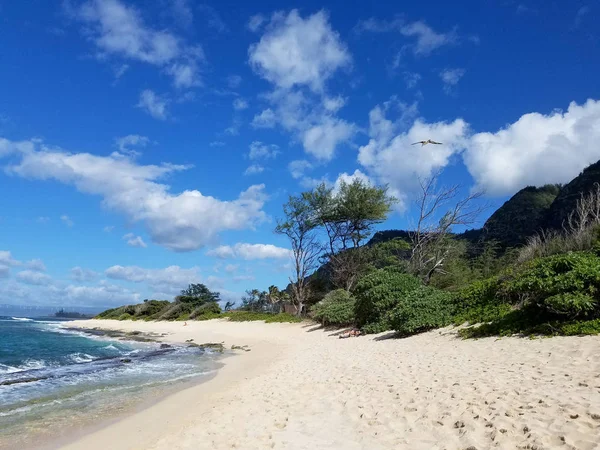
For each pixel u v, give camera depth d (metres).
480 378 7.28
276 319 32.88
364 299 19.33
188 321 42.59
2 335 30.83
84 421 8.20
